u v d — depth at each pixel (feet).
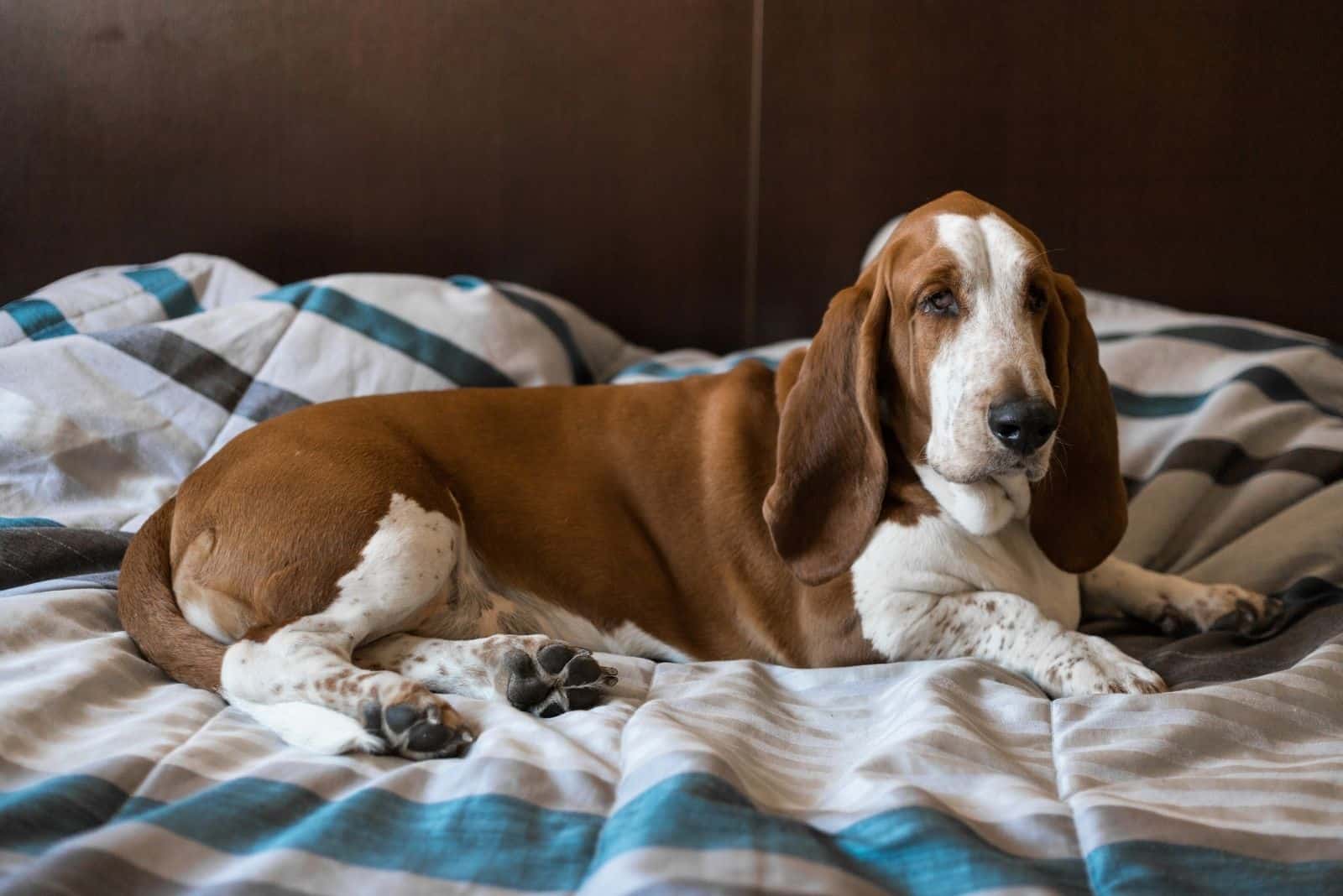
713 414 8.67
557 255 12.96
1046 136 12.78
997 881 4.66
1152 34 12.48
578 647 8.09
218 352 10.28
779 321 13.26
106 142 12.05
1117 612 9.12
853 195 12.98
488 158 12.67
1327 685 6.81
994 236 7.34
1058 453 8.09
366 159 12.50
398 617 7.32
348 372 10.44
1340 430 10.06
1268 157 12.53
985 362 7.04
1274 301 12.80
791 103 12.80
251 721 6.74
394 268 12.75
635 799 5.39
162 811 5.32
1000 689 7.00
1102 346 11.28
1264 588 9.09
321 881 4.90
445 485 8.06
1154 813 5.33
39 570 8.36
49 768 5.89
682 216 13.00
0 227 12.02
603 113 12.73
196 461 9.87
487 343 11.00
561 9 12.48
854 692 7.29
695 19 12.61
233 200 12.35
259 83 12.19
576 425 8.66
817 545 7.86
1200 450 10.00
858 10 12.62
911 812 5.16
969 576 7.96
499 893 4.90
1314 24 12.22
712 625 8.34
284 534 7.20
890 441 8.07
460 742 6.33
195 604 7.32
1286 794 5.74
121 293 10.95
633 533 8.40
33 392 9.66
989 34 12.64
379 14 12.25
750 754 6.27
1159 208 12.79
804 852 4.90
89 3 11.76
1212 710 6.57
